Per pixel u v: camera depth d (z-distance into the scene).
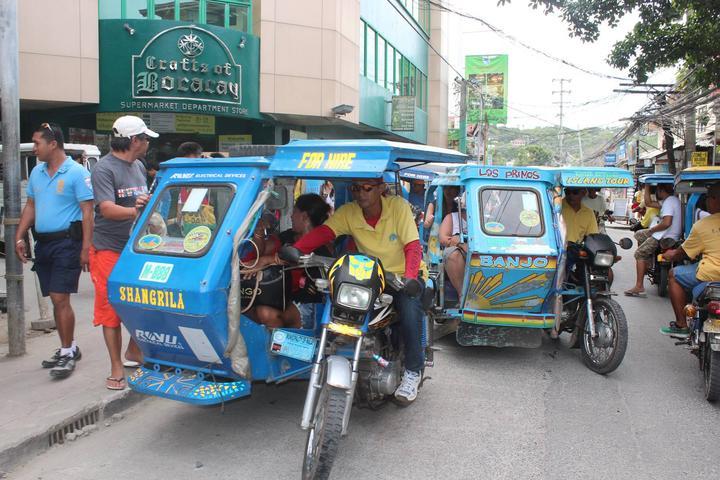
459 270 6.23
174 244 3.86
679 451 4.14
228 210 3.81
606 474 3.80
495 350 6.70
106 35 14.51
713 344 4.77
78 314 7.32
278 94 16.34
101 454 3.97
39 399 4.53
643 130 30.58
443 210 7.35
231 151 4.47
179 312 3.60
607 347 5.85
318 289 3.97
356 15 18.89
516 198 6.14
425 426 4.51
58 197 5.00
